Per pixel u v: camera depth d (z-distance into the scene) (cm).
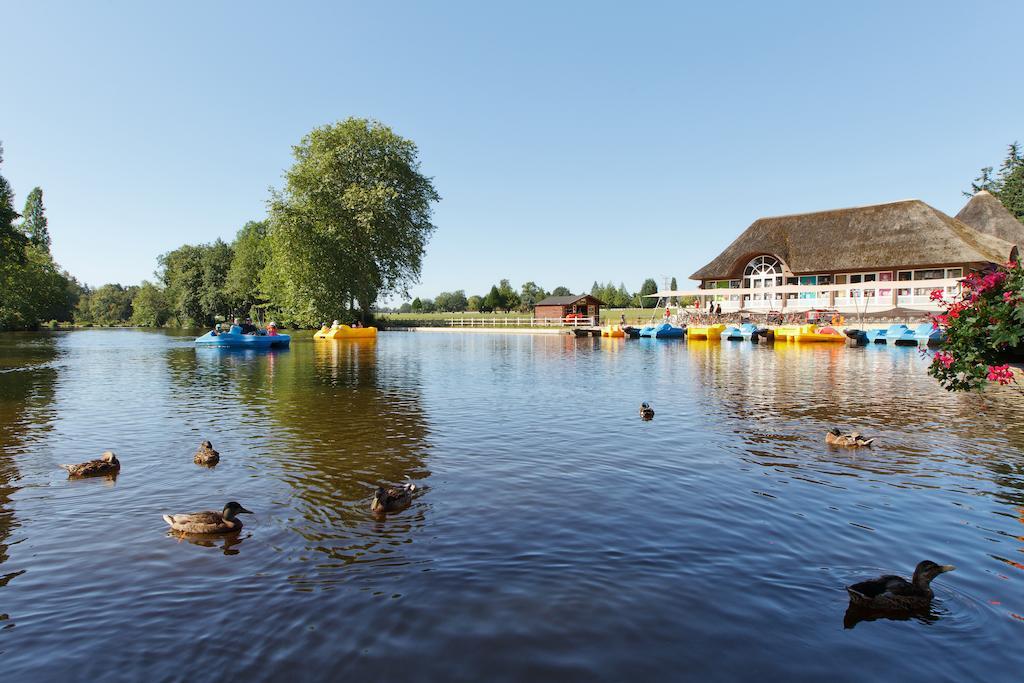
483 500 859
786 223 6397
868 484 932
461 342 5206
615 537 725
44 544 714
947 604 569
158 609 560
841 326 4734
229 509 771
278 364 3075
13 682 452
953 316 900
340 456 1112
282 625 530
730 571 636
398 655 485
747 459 1087
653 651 491
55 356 3681
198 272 10600
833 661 480
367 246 6119
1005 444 1193
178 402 1767
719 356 3466
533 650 491
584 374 2517
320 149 6144
